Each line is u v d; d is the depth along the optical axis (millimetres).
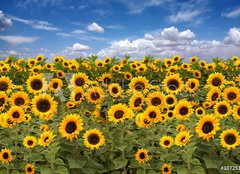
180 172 1677
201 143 1804
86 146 1673
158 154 1993
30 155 1803
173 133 2154
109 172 1975
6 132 2145
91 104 2400
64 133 1656
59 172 1652
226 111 1987
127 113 1865
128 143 1936
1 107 2027
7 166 1750
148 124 1884
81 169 1746
